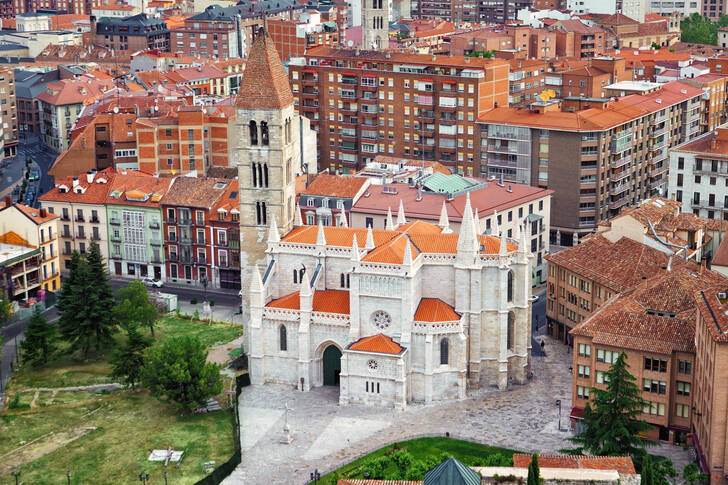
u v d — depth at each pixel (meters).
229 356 192.62
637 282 184.75
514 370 180.38
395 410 169.88
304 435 162.12
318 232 181.88
